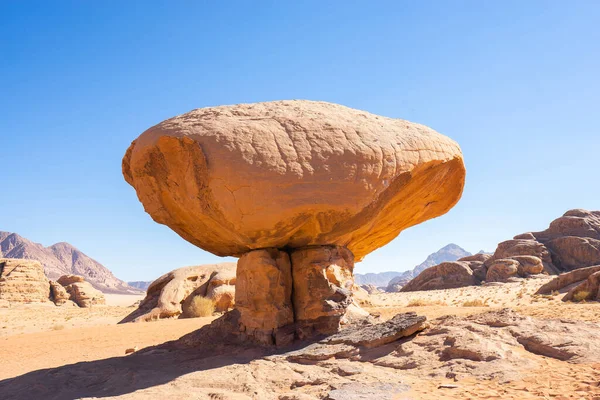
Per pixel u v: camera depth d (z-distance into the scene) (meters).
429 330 8.88
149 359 9.77
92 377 8.47
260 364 8.21
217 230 9.86
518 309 13.21
